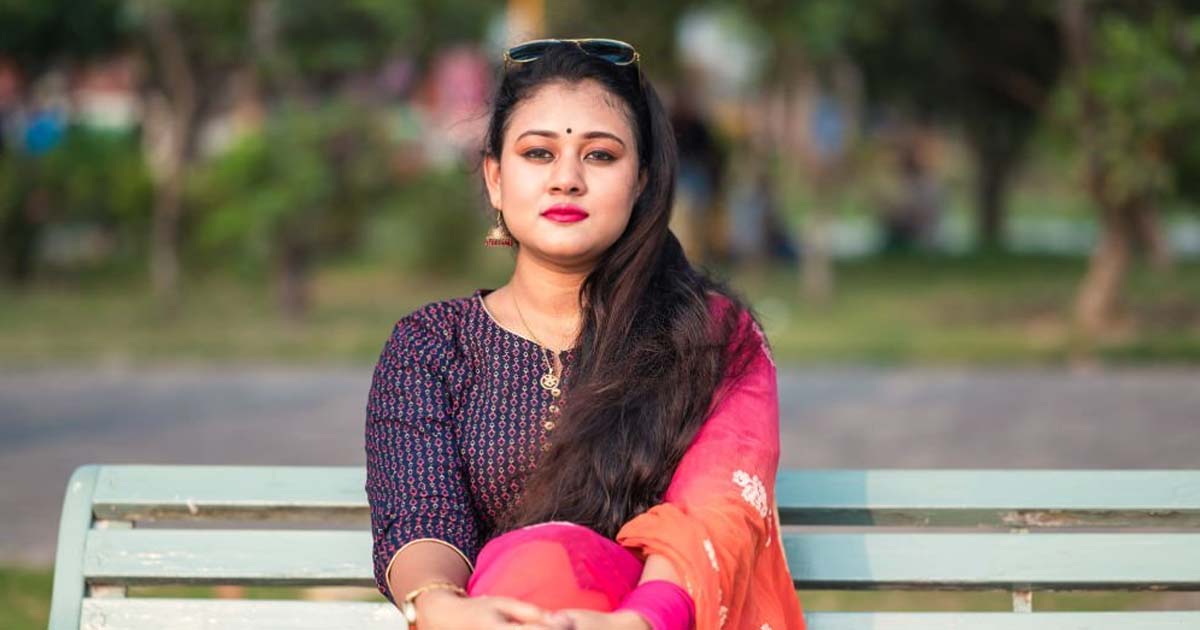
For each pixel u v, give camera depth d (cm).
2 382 914
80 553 274
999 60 1448
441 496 256
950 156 3097
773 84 1410
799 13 1187
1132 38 961
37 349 1020
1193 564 272
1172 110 956
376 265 1520
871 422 773
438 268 1354
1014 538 274
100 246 1551
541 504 254
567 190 264
